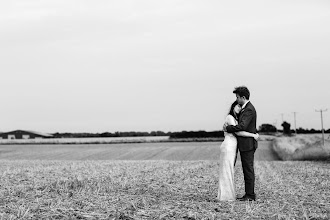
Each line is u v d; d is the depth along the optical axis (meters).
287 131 102.25
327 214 9.15
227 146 11.17
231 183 11.20
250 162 11.08
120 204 10.23
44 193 12.41
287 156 37.66
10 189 13.20
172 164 26.67
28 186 13.95
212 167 23.97
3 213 8.73
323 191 13.33
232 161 11.21
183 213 9.00
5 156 50.78
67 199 10.97
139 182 15.62
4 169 22.56
